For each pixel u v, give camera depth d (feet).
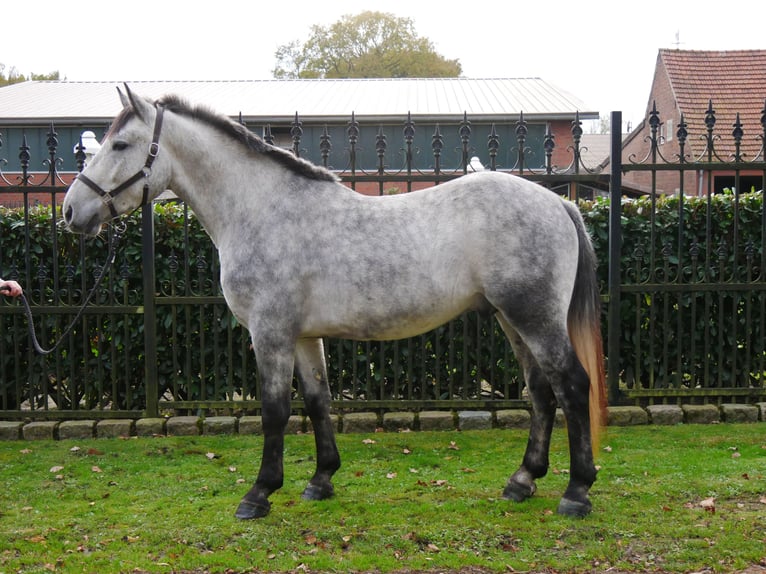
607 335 19.06
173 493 13.42
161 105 12.37
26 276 18.07
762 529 11.16
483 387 21.88
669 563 10.19
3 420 18.49
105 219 12.13
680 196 17.65
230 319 18.42
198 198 12.43
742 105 60.23
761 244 18.34
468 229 11.41
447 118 49.78
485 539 11.05
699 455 14.97
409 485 13.56
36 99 58.39
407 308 11.58
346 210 11.93
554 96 58.85
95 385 19.25
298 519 11.92
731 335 18.71
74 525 11.90
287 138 53.16
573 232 11.74
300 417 17.81
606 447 15.69
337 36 122.31
